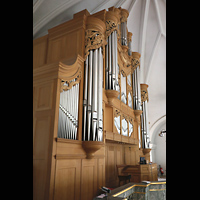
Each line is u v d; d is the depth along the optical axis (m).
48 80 3.71
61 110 3.60
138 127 8.96
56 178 3.15
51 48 5.18
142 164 7.21
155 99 15.05
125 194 4.25
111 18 6.06
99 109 4.31
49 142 3.27
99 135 4.09
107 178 6.06
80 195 3.66
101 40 4.95
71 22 5.07
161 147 17.06
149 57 13.08
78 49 4.73
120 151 7.45
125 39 7.88
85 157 3.99
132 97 8.52
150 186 5.36
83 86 4.43
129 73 8.32
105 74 5.57
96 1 7.36
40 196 3.03
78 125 4.02
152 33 12.30
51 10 6.52
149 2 10.48
